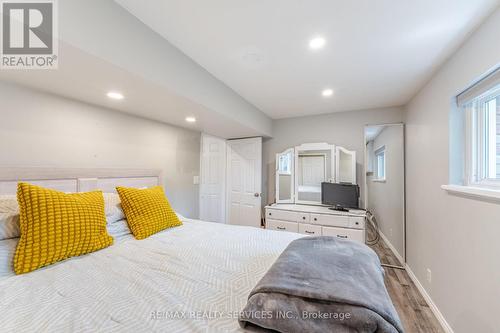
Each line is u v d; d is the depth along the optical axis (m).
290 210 3.10
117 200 1.78
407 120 2.80
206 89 1.96
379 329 0.66
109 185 2.02
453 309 1.58
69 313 0.77
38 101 1.57
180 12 1.26
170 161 2.73
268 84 2.28
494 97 1.41
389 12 1.25
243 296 0.91
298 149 3.53
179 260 1.25
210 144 3.97
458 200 1.54
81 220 1.33
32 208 1.18
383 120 3.09
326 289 0.77
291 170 3.57
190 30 1.43
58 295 0.89
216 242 1.56
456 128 1.67
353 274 0.92
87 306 0.81
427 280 2.05
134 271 1.11
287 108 3.13
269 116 3.55
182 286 0.97
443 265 1.74
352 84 2.27
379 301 0.75
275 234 1.76
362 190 3.16
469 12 1.23
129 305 0.82
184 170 2.96
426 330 1.66
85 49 1.06
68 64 1.19
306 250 1.19
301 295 0.74
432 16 1.27
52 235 1.18
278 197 3.62
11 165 1.44
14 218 1.20
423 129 2.24
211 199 3.89
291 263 0.99
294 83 2.25
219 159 3.89
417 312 1.87
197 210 3.17
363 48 1.61
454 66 1.63
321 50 1.65
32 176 1.52
